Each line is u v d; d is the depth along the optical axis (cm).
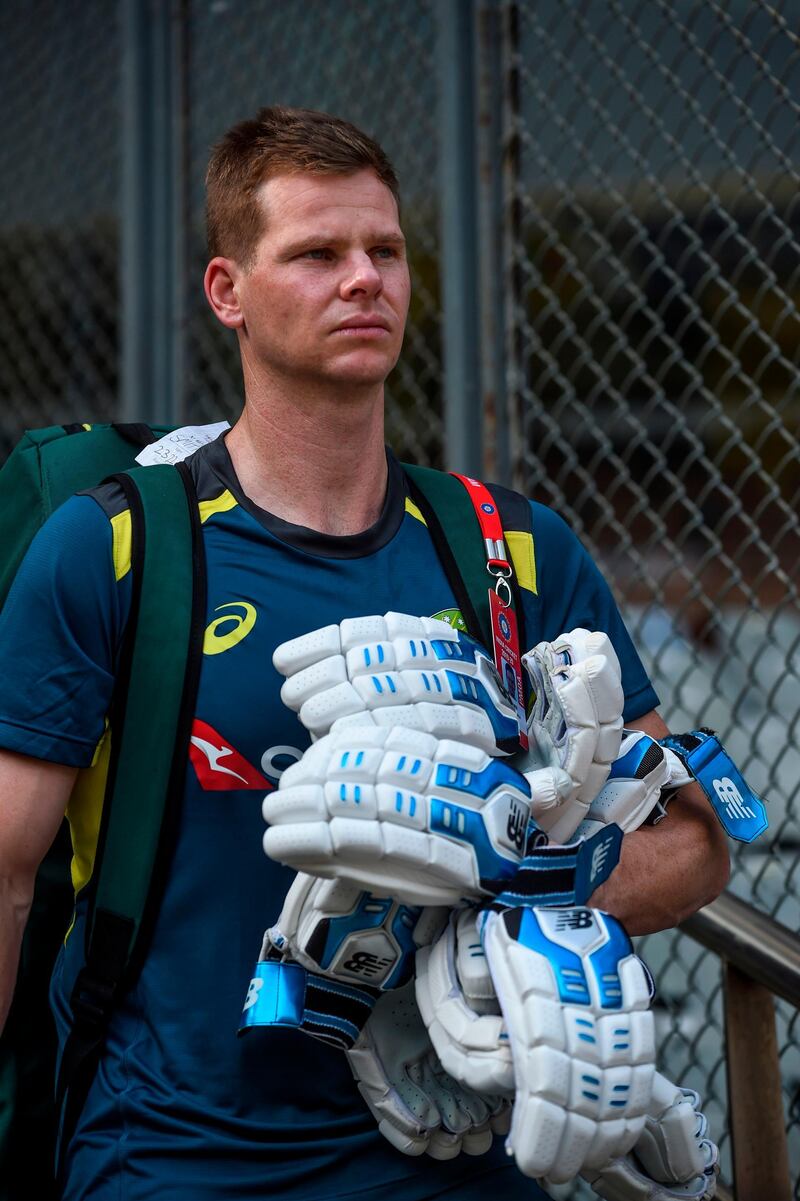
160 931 491
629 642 584
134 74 1107
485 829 426
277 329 508
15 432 1350
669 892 501
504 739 466
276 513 527
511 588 542
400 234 517
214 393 1109
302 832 415
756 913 625
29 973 581
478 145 905
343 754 421
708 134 766
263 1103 482
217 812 491
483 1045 420
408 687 444
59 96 1279
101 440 614
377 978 452
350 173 505
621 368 1156
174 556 505
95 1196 481
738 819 497
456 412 907
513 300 900
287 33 1062
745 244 759
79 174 1262
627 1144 415
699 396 1198
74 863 527
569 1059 404
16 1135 574
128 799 493
